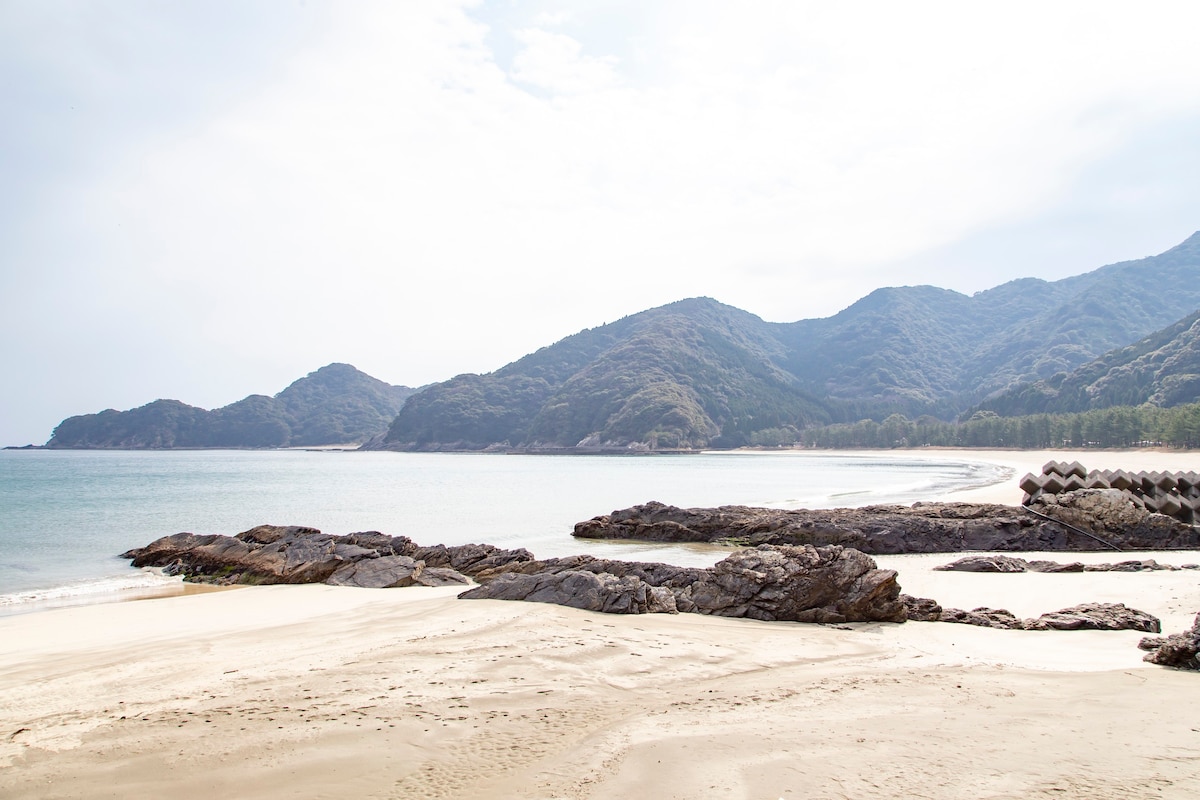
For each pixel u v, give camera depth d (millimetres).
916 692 9875
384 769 7383
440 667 11281
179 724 8812
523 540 34594
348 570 22719
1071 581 19422
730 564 16984
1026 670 11062
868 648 12891
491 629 14078
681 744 7895
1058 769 6941
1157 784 6539
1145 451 121250
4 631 16219
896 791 6562
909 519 29469
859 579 15344
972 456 163625
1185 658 10805
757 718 8820
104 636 15539
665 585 17766
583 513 50062
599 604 16250
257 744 8094
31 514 51031
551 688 10164
